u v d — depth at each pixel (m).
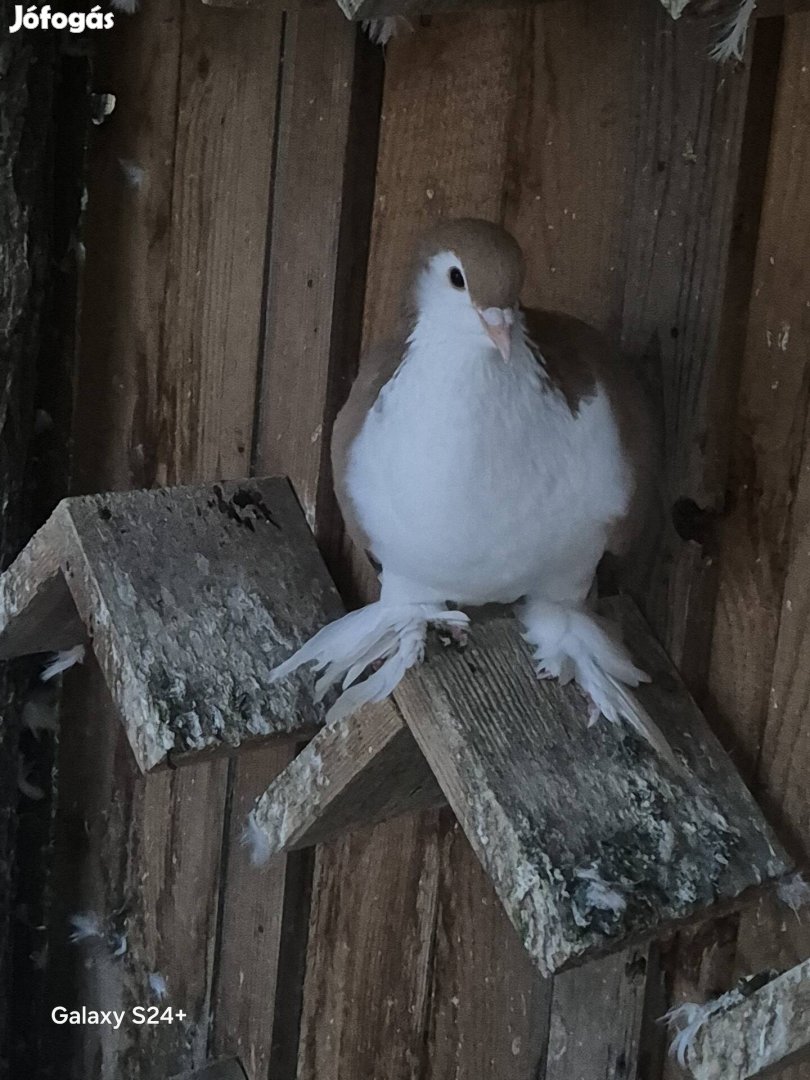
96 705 1.56
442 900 1.33
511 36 1.25
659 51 1.19
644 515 1.17
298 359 1.36
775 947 1.17
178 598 1.27
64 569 1.28
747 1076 1.06
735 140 1.16
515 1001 1.29
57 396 1.52
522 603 1.21
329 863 1.39
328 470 1.35
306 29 1.33
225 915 1.46
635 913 1.09
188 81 1.42
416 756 1.20
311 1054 1.42
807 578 1.15
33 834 1.59
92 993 1.60
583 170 1.22
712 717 1.20
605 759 1.15
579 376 1.14
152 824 1.52
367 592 1.34
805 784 1.16
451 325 1.13
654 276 1.20
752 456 1.17
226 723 1.23
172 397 1.46
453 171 1.28
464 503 1.13
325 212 1.33
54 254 1.50
